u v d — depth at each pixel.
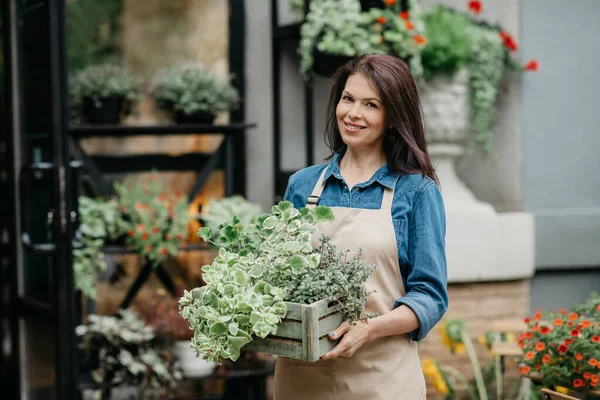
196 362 4.26
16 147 4.64
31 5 4.28
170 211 4.47
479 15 4.82
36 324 4.41
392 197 2.36
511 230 4.82
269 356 4.54
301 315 2.05
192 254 4.73
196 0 4.82
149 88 4.76
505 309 4.88
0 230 4.90
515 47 4.73
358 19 4.34
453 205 4.70
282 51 4.89
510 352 3.39
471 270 4.73
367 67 2.35
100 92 4.46
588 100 4.98
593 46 4.98
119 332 4.16
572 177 4.98
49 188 4.20
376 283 2.30
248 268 2.17
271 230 2.25
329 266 2.18
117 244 4.44
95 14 4.70
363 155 2.43
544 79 4.93
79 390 4.14
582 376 3.01
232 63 4.80
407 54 4.36
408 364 2.34
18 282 4.72
